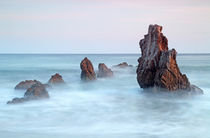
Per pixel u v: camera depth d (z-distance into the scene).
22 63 119.81
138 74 38.25
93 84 48.16
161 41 36.47
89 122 24.50
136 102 33.44
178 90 34.06
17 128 22.42
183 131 21.94
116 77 58.94
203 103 31.92
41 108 29.50
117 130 22.16
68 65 105.50
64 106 30.84
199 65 101.12
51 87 40.47
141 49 39.28
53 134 20.77
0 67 90.00
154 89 35.06
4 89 41.66
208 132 21.61
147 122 24.56
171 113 27.88
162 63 34.66
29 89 33.31
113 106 31.27
